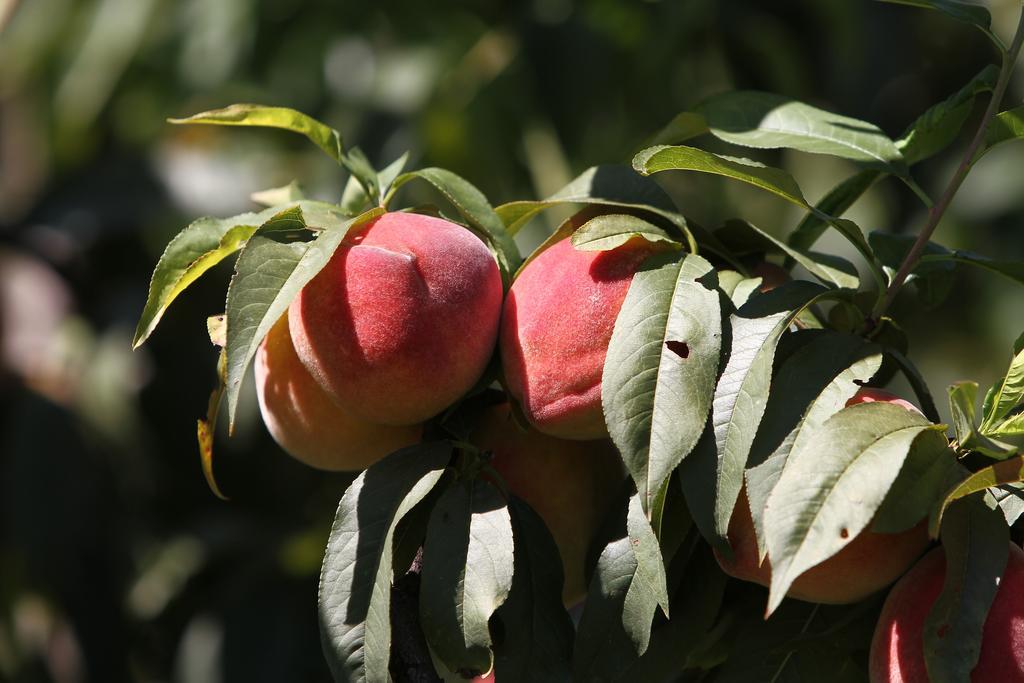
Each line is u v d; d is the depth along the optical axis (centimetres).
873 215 238
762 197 241
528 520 140
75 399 244
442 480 141
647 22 247
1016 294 244
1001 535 136
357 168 146
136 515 243
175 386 244
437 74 245
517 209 145
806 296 139
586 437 140
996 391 140
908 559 138
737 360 137
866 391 139
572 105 240
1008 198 243
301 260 138
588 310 139
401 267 139
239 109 145
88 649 236
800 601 142
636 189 143
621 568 139
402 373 139
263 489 243
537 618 139
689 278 138
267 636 220
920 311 245
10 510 238
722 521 136
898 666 137
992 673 135
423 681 140
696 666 144
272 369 143
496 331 141
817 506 134
